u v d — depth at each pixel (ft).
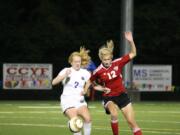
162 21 345.51
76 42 339.57
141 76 298.56
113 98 107.24
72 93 103.14
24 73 293.23
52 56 335.88
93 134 131.03
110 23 352.28
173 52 339.98
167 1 358.84
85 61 105.19
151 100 306.14
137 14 346.33
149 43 339.98
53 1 362.12
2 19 343.26
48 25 344.49
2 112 197.06
